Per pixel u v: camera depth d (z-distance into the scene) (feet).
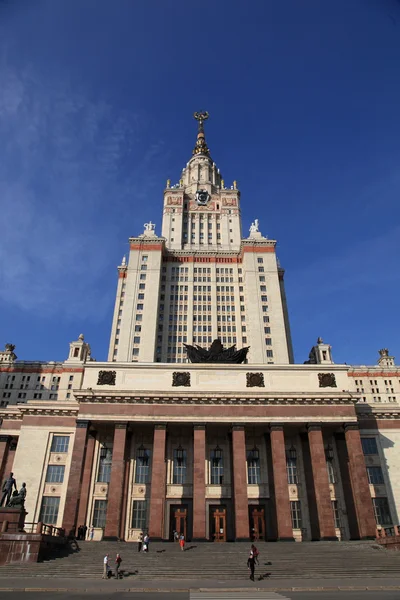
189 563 127.44
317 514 197.47
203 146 598.34
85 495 200.03
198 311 430.61
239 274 451.94
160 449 191.52
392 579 106.73
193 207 506.89
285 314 469.16
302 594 81.97
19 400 450.71
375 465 209.87
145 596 78.64
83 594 81.82
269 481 204.54
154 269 433.48
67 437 218.38
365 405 220.84
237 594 82.64
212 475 206.18
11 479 153.28
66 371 442.91
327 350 408.67
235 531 179.01
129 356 388.37
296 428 209.56
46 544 134.51
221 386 211.20
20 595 79.56
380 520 198.70
